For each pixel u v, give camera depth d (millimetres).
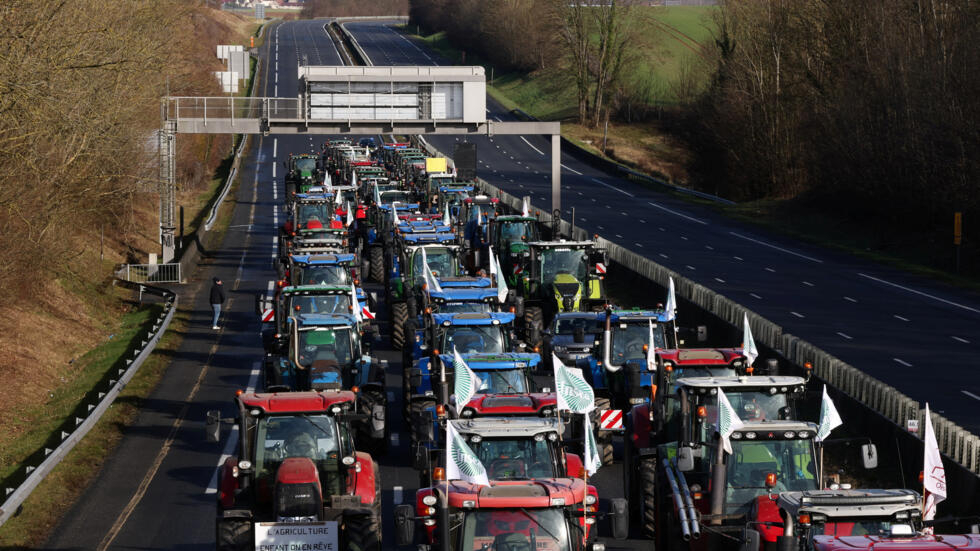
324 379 85438
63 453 90062
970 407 102125
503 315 95375
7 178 133000
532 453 57094
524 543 48281
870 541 41625
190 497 82625
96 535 73938
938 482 48812
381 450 90000
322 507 57594
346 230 177625
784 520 47844
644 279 170625
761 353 113938
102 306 181125
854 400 89438
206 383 124375
